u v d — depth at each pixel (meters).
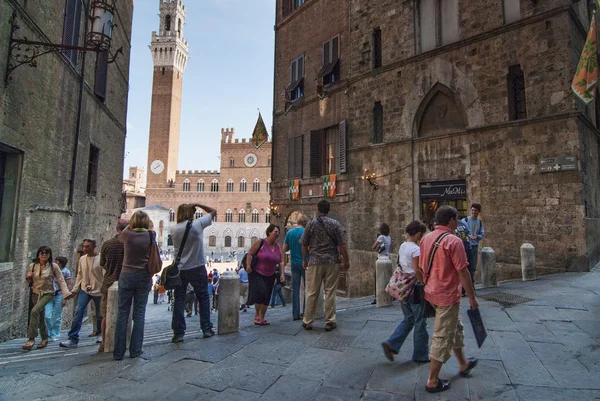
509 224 11.51
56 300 8.31
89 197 13.50
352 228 16.38
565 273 10.23
